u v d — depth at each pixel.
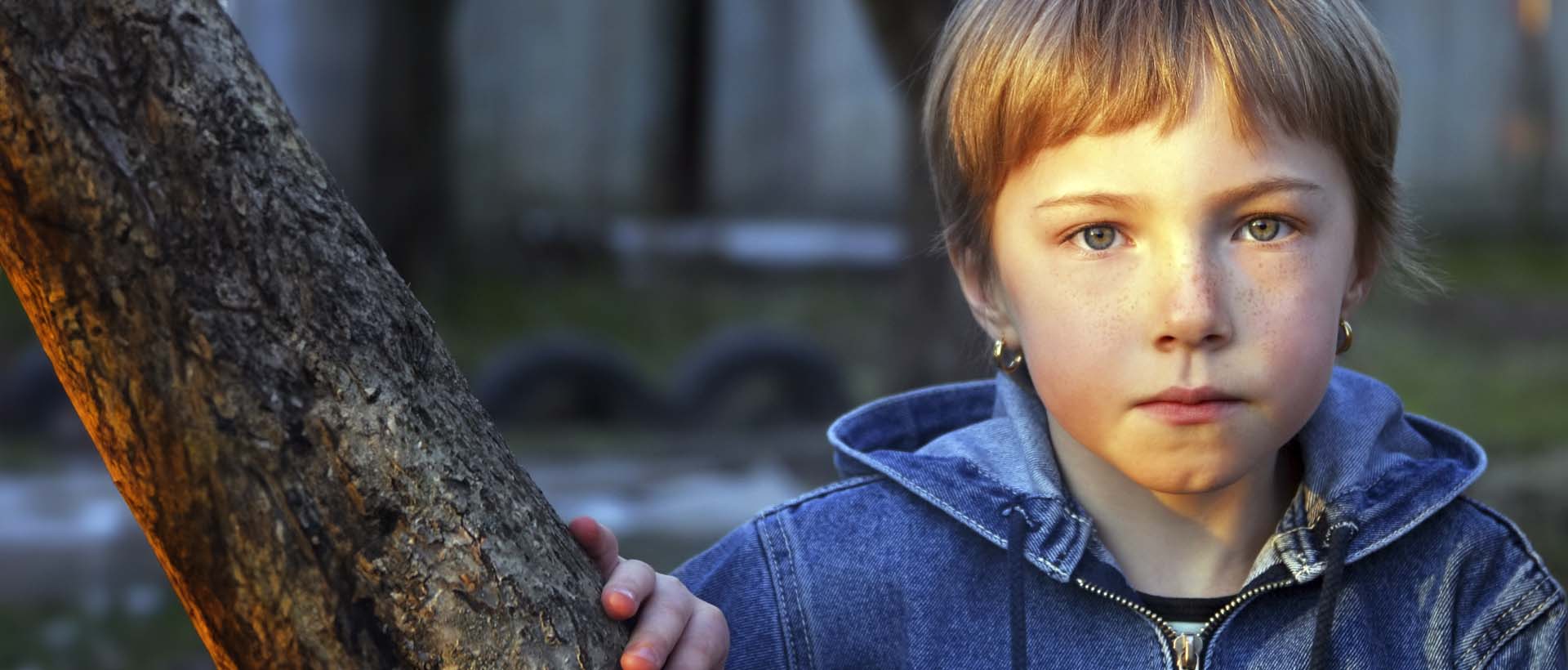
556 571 1.17
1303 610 1.41
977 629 1.44
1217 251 1.27
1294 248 1.28
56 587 4.77
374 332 1.09
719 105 16.64
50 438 7.24
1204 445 1.27
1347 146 1.32
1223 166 1.25
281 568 1.06
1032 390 1.51
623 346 11.21
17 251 1.03
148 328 1.03
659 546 5.28
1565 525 5.02
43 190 1.01
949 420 1.73
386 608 1.08
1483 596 1.44
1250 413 1.27
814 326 11.91
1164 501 1.43
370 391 1.08
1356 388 1.53
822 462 6.88
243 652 1.09
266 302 1.05
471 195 15.56
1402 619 1.42
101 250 1.02
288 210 1.06
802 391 8.54
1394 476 1.44
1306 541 1.39
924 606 1.45
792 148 16.75
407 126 10.40
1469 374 9.51
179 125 1.02
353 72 10.02
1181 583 1.43
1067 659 1.41
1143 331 1.26
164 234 1.02
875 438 1.67
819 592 1.47
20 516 5.37
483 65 16.03
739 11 16.66
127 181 1.01
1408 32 16.98
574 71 16.20
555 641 1.14
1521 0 16.78
